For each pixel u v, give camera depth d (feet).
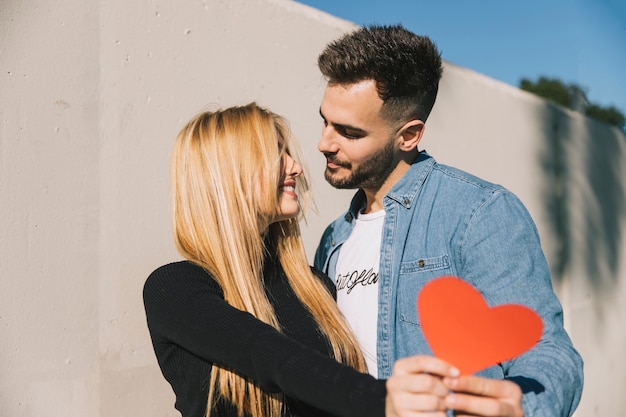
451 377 2.66
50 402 5.87
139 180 6.68
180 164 4.30
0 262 5.58
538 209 12.69
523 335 2.62
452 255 4.66
